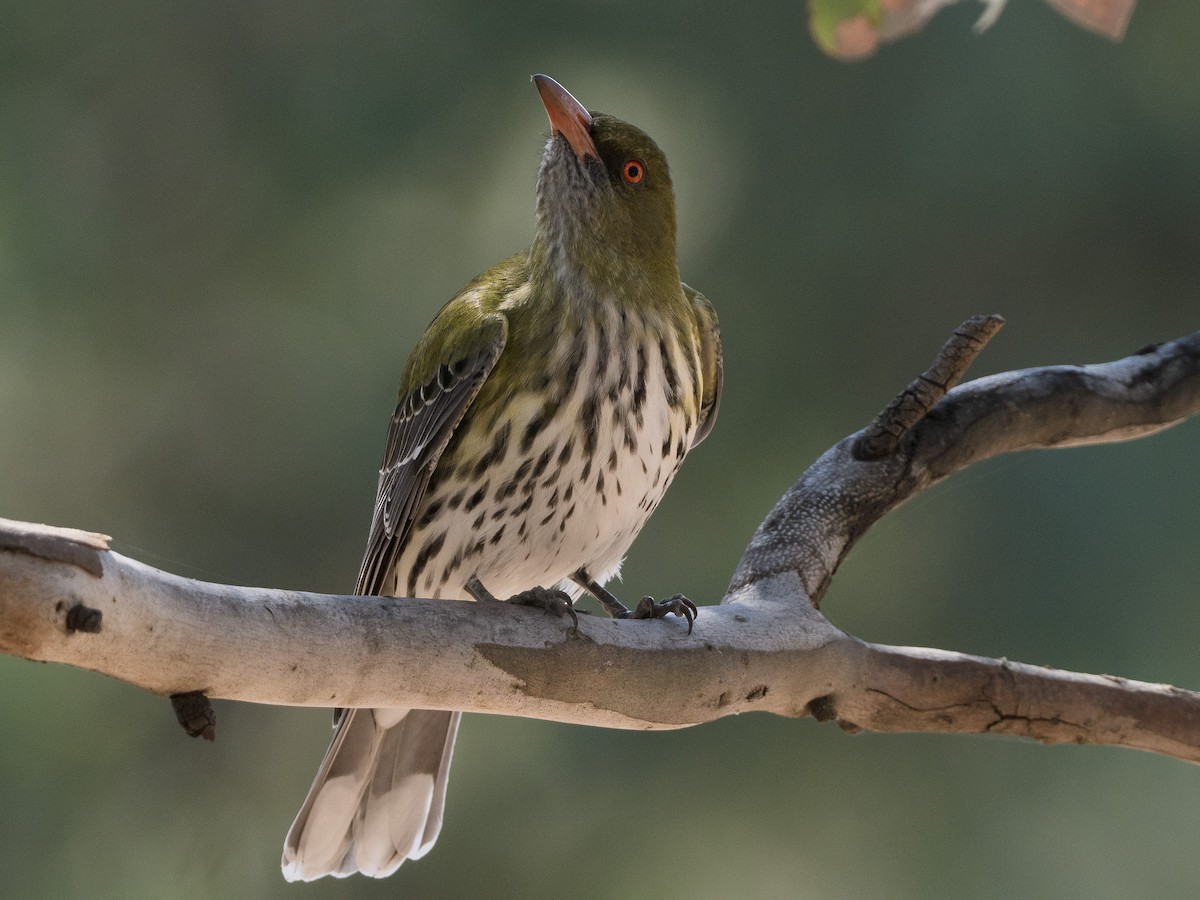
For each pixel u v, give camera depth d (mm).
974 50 13023
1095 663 12109
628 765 11891
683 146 12891
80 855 11859
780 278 13016
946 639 12383
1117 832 11977
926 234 13109
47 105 13328
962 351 6371
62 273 13062
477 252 12938
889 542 12570
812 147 13125
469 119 13055
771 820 11945
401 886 11688
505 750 11766
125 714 12125
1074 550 12250
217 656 4352
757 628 5473
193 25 13375
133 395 13070
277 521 12883
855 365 13023
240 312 13211
